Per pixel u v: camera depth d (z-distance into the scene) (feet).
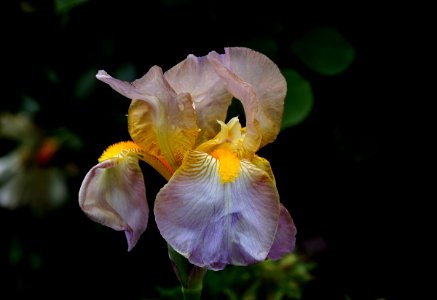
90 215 1.75
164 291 2.43
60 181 2.61
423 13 2.69
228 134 1.82
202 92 1.89
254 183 1.74
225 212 1.72
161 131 1.82
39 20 2.58
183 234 1.71
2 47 2.61
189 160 1.75
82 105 2.59
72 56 2.57
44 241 2.76
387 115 2.76
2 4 2.58
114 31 2.51
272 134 1.87
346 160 2.77
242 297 2.39
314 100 2.71
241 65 1.85
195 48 2.52
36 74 2.62
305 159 2.78
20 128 2.61
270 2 2.50
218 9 2.48
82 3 2.48
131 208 1.80
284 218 1.82
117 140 2.63
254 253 1.72
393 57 2.74
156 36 2.51
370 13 2.68
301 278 2.43
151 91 1.80
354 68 2.72
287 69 2.43
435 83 2.76
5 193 2.60
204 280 2.38
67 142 2.60
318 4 2.56
